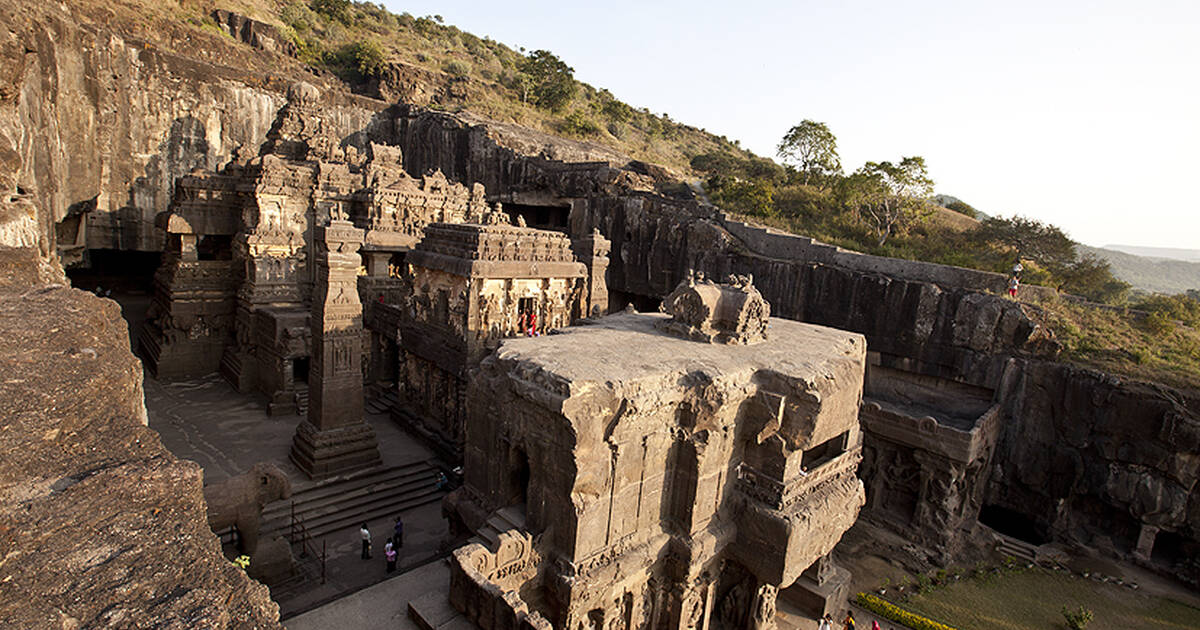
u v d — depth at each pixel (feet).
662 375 49.55
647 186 167.02
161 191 149.69
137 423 21.71
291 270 117.19
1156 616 73.46
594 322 69.97
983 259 136.67
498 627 41.70
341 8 286.66
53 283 40.34
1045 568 82.84
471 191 149.89
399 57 268.21
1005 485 94.17
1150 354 88.94
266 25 218.59
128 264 170.19
